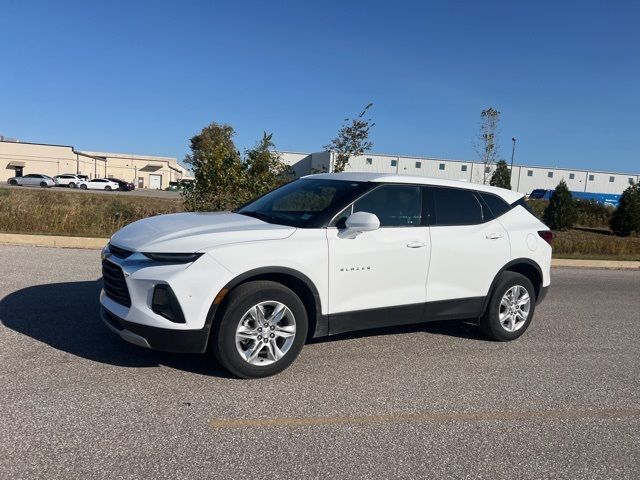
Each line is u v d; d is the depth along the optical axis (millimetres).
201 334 4328
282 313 4645
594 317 8023
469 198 6027
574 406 4598
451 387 4852
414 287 5406
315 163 63781
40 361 4719
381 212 5293
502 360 5684
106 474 3164
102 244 11109
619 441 4004
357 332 6301
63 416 3805
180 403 4137
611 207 32969
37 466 3191
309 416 4090
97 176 82438
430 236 5488
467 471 3465
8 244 10680
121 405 4031
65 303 6551
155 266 4289
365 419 4109
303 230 4820
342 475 3326
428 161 70625
